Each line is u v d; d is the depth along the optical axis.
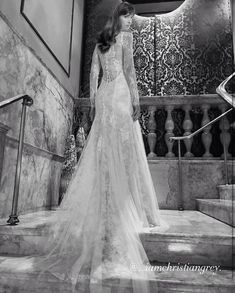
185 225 2.04
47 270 1.44
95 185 1.80
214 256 1.66
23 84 2.52
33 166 2.72
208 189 3.34
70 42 3.98
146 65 4.46
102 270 1.40
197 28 4.48
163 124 4.06
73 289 1.36
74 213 1.75
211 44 4.38
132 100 2.10
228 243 1.65
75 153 3.29
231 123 3.67
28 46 2.61
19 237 1.83
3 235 1.85
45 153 2.99
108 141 1.90
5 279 1.44
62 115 3.58
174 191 3.41
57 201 3.37
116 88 2.04
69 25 3.97
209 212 2.65
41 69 2.92
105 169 1.80
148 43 4.54
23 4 2.53
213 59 4.31
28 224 1.94
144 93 4.34
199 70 4.30
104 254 1.48
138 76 4.43
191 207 3.33
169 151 3.75
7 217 2.24
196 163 3.42
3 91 2.19
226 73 4.22
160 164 3.49
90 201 1.73
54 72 3.35
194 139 3.93
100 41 2.18
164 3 5.04
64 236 1.67
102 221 1.61
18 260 1.64
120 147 1.90
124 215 1.67
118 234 1.56
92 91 2.26
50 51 3.19
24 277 1.43
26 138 2.56
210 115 3.93
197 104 3.84
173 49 4.46
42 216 2.40
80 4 4.65
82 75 4.61
